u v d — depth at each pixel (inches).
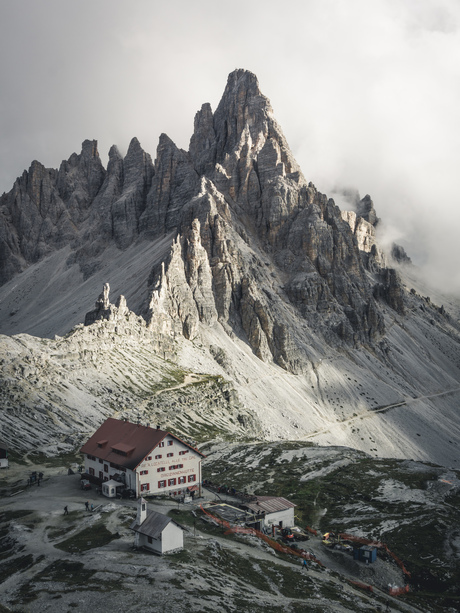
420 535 4367.6
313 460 6860.2
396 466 6599.4
